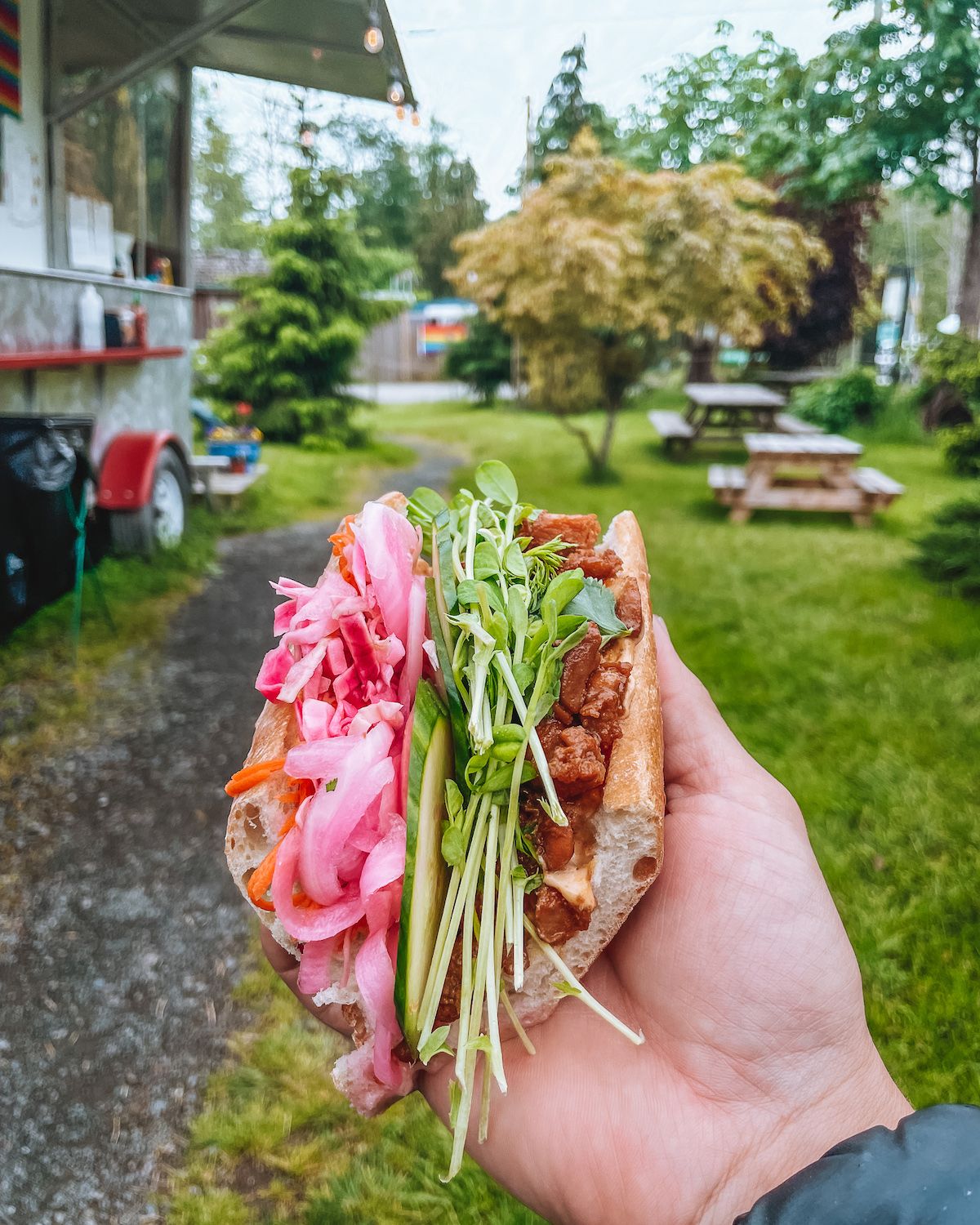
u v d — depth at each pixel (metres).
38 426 5.48
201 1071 3.30
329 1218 2.78
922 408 17.30
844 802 4.62
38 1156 2.96
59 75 7.84
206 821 4.64
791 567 8.83
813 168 15.10
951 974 3.51
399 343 38.66
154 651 6.54
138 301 9.39
